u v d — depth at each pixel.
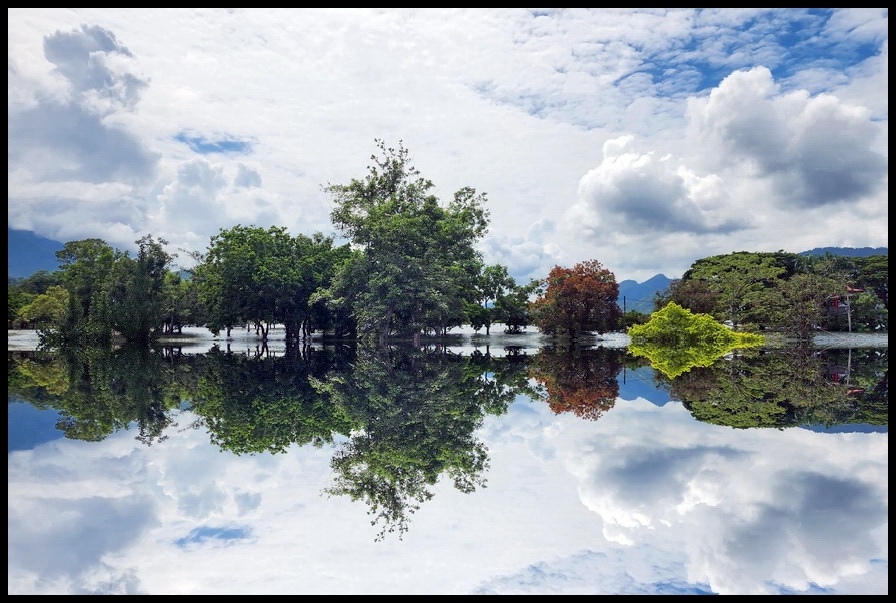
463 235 47.56
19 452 10.36
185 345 46.00
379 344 43.38
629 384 19.27
